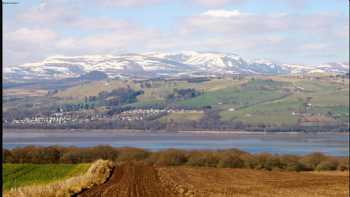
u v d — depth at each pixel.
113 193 60.78
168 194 60.66
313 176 111.12
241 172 120.00
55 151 147.12
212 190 70.25
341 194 68.69
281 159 144.88
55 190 55.00
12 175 99.38
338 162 144.88
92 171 98.25
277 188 78.50
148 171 110.25
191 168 130.00
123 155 154.50
